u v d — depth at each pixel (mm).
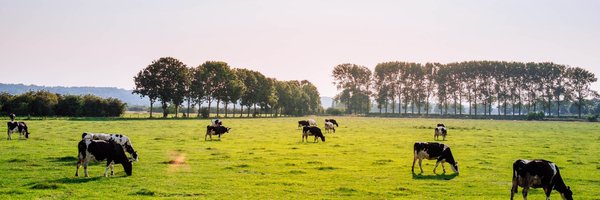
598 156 34000
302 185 20953
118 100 113438
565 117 148000
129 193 18562
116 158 22547
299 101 169500
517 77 168000
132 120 92500
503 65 168000
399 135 55719
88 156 22078
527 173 17484
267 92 141625
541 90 167250
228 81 125000
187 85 118250
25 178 21531
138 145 38500
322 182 21797
